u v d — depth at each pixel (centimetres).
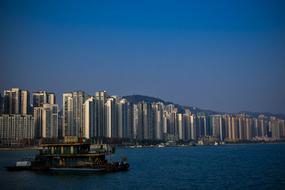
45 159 12800
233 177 11462
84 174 11850
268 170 13388
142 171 13225
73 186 9669
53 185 9819
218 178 11275
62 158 12275
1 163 17062
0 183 10206
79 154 12012
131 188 9400
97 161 12125
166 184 10044
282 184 9850
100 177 11231
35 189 9275
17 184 10019
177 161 18938
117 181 10512
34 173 12144
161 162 18238
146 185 9850
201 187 9519
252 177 11375
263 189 9100
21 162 13138
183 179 11062
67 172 12131
